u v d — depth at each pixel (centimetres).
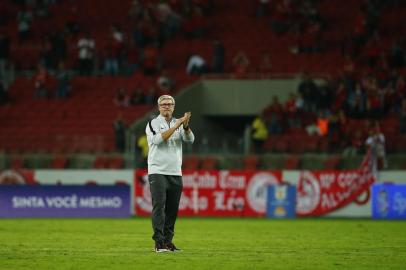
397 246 4203
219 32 10750
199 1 10838
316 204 7750
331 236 4997
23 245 4169
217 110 9644
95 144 8912
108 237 4797
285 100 9512
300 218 7544
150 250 3850
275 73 9944
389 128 8700
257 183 7744
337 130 8519
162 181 3628
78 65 10394
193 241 4522
